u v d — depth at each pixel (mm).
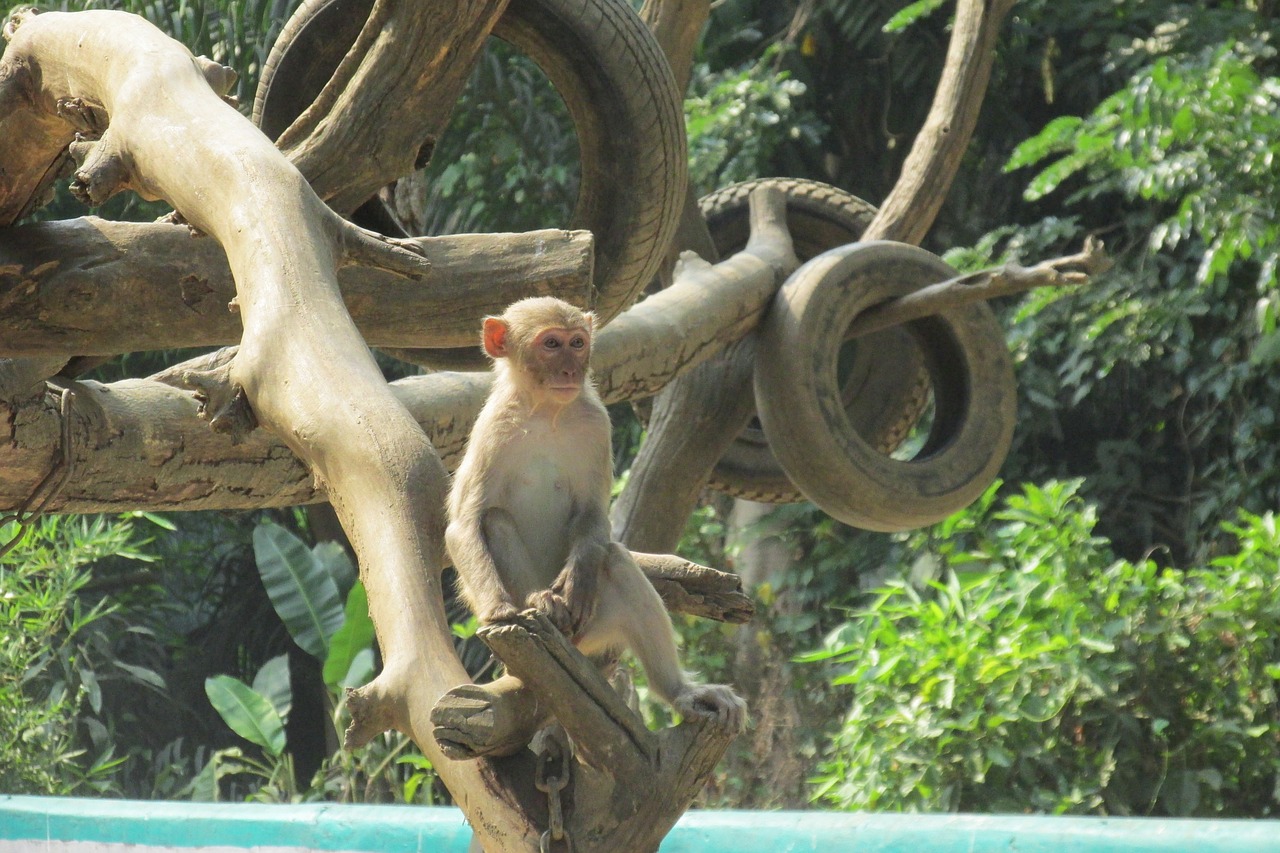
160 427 7785
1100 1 20141
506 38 8633
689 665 18125
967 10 13305
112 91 5828
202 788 18000
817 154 21344
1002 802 12172
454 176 20172
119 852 8695
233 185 4883
